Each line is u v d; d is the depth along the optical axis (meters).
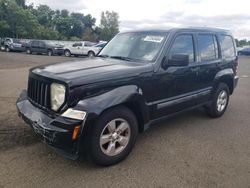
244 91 9.33
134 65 4.09
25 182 3.27
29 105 3.90
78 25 86.31
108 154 3.65
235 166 3.80
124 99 3.63
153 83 4.15
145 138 4.72
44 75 3.60
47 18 81.19
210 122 5.70
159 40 4.53
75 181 3.34
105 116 3.51
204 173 3.59
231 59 6.12
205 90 5.36
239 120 5.89
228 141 4.68
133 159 3.94
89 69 3.76
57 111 3.42
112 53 4.97
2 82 9.77
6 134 4.58
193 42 5.00
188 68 4.78
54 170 3.56
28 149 4.08
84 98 3.39
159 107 4.34
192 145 4.47
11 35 51.41
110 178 3.43
